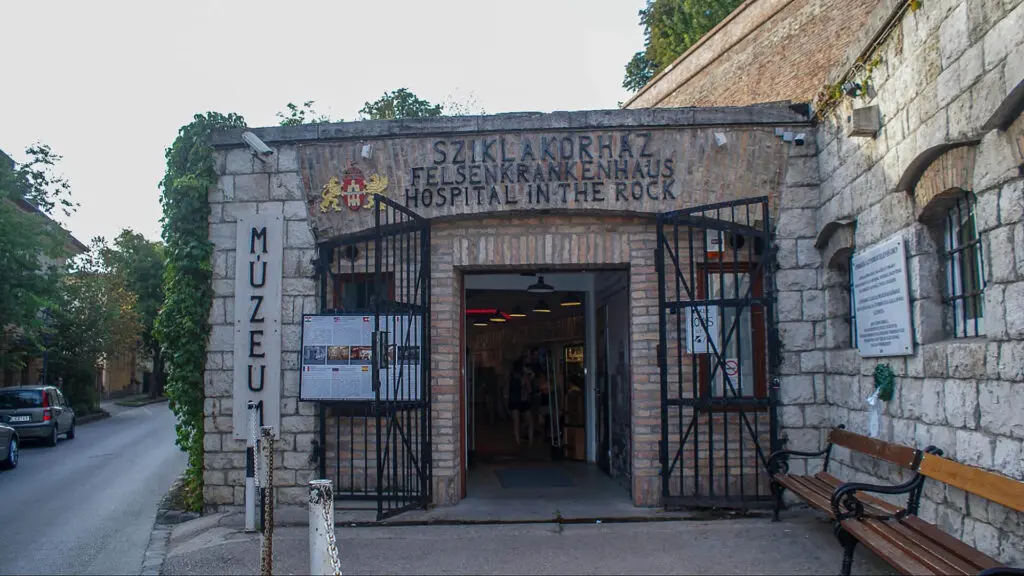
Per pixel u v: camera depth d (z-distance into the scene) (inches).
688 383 359.6
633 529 315.9
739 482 354.0
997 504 219.5
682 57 725.9
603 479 436.1
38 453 778.8
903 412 274.5
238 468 364.5
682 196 355.3
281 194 370.0
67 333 1343.5
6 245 777.6
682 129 355.6
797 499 348.2
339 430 365.4
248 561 287.7
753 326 364.8
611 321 448.5
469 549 292.2
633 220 362.9
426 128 360.2
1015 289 206.5
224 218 372.2
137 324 1525.6
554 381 537.0
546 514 344.8
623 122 354.3
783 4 563.2
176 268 368.5
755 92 598.2
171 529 352.8
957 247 253.1
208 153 370.0
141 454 732.0
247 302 366.6
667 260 362.6
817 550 277.3
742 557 271.6
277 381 362.9
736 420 356.5
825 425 346.6
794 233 353.7
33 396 842.8
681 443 340.2
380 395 335.3
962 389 234.8
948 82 236.5
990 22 212.7
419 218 354.3
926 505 260.1
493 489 407.8
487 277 492.7
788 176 354.6
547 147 356.5
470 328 532.4
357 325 355.9
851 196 315.9
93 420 1289.4
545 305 524.4
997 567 175.9
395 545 299.1
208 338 369.7
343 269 376.5
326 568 203.9
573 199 355.9
